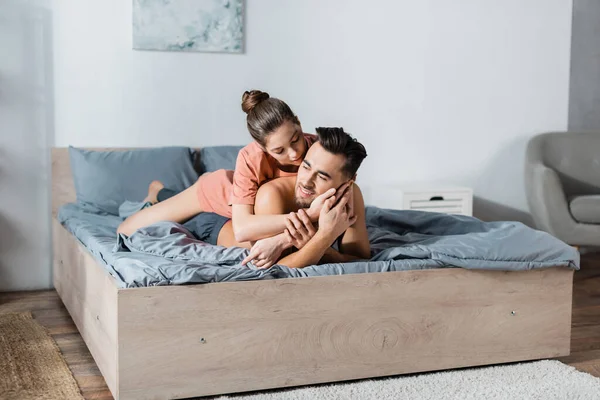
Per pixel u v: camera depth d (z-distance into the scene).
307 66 4.47
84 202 3.82
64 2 4.01
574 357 2.92
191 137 4.29
